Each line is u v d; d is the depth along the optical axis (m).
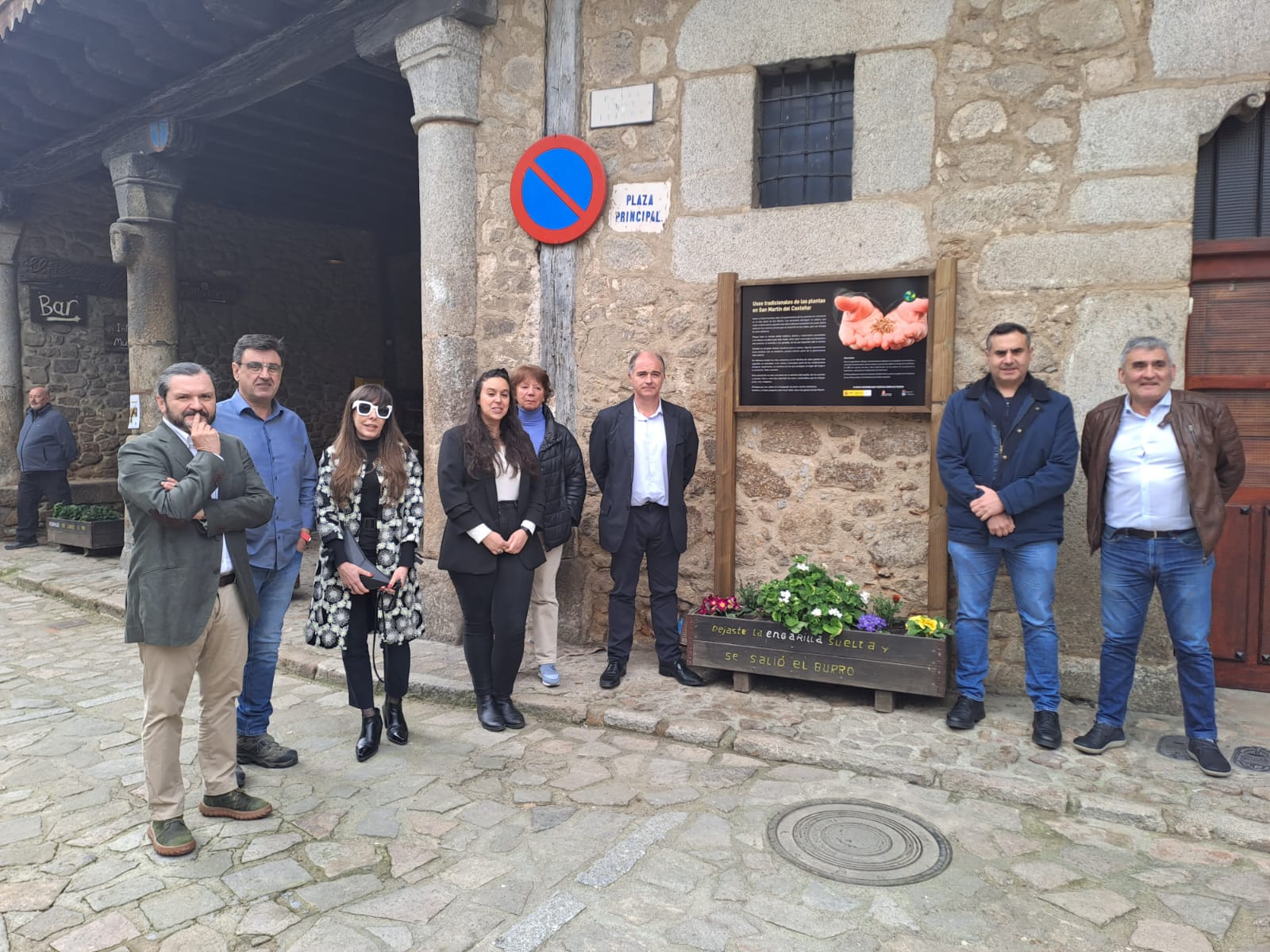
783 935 2.16
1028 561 3.27
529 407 3.82
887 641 3.57
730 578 4.28
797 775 3.09
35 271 8.79
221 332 10.01
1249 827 2.61
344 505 3.17
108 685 4.27
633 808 2.84
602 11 4.47
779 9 4.09
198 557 2.51
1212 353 3.72
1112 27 3.56
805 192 4.26
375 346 11.51
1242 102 3.44
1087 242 3.63
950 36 3.80
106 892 2.36
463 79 4.62
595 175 4.43
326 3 5.04
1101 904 2.30
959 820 2.76
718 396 4.25
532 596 3.95
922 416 3.92
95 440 9.29
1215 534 2.94
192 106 6.32
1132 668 3.19
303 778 3.08
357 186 9.50
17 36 5.78
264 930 2.18
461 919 2.23
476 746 3.38
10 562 7.59
